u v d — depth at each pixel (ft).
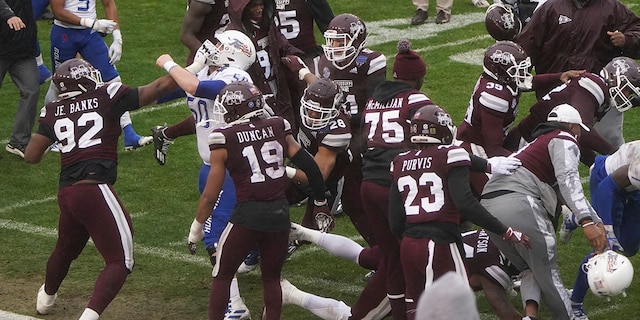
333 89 58.85
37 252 72.33
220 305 55.42
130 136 94.99
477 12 141.59
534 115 68.13
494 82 62.59
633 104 69.26
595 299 64.59
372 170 56.95
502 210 55.52
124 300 64.34
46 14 138.31
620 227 61.05
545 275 55.67
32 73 92.17
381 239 56.95
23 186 86.43
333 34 66.08
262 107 55.52
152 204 82.38
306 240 62.03
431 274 51.37
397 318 56.85
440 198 51.70
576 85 66.59
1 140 97.71
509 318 56.95
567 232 69.72
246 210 54.54
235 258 55.26
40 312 61.77
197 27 74.59
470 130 64.85
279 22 78.59
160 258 71.51
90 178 57.31
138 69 118.62
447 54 122.93
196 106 62.90
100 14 141.79
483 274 58.18
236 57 61.82
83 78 57.98
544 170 56.03
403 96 57.62
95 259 71.41
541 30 76.23
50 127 58.34
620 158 59.00
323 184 57.11
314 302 59.00
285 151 55.77
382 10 143.23
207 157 63.52
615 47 75.61
